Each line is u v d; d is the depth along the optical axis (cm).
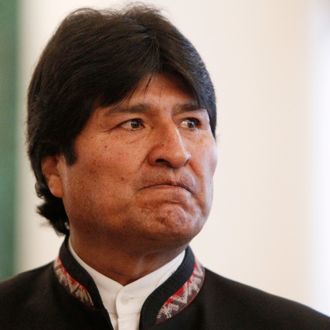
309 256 1347
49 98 603
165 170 556
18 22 1076
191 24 1206
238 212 1256
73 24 607
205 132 595
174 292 609
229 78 1246
